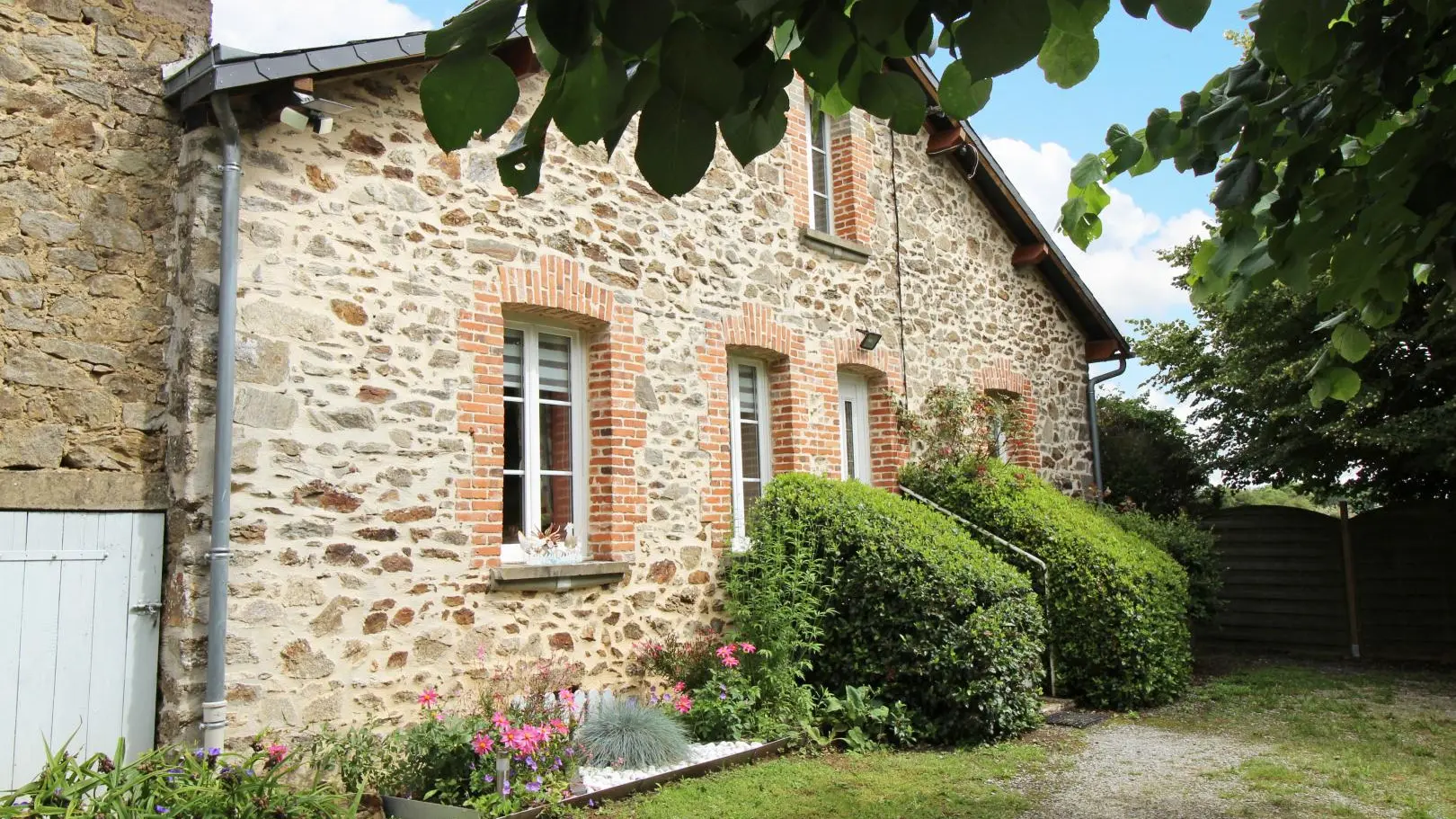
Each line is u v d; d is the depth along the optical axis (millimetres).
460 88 1344
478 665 5840
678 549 7145
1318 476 10977
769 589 7008
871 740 6613
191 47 5391
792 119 8789
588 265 6770
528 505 6527
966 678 6637
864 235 9234
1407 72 2195
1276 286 9805
